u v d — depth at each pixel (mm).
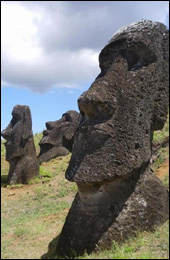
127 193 6141
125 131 6016
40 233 8062
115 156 5895
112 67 6293
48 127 19016
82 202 6305
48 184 13719
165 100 6590
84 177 5855
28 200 12141
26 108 15203
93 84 6270
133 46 6297
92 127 6012
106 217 5949
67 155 18016
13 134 14852
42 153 18422
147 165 6527
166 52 6691
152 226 6105
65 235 6336
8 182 14797
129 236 5883
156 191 6402
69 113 19531
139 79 6227
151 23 6551
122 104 6078
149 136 6398
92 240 5887
